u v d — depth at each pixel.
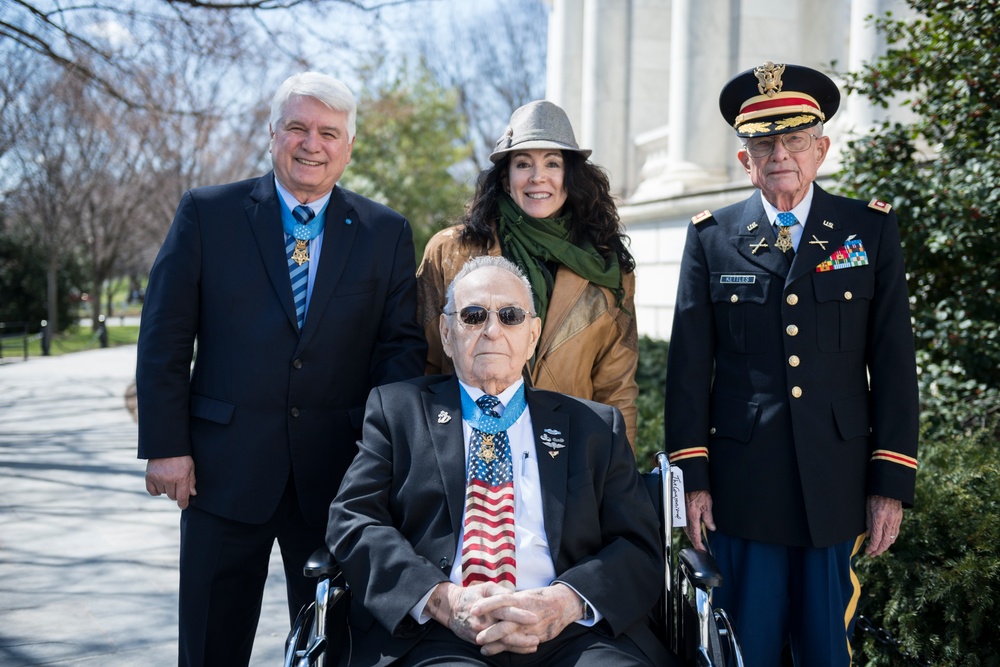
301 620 2.37
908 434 2.64
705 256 2.88
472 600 2.27
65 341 26.56
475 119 31.20
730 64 8.91
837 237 2.73
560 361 2.93
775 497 2.68
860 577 3.22
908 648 2.99
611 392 3.03
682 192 8.81
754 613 2.76
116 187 25.03
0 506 6.00
